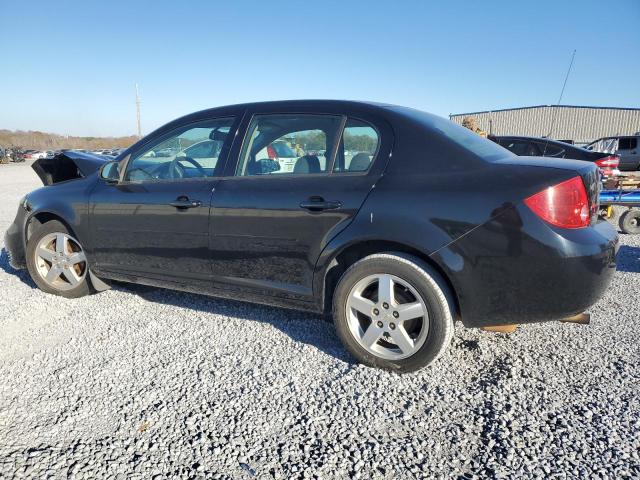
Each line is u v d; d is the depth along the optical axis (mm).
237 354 3098
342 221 2840
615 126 32625
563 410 2418
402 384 2691
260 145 3311
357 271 2830
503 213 2488
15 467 2039
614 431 2236
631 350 3072
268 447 2182
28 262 4312
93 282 4098
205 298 4191
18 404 2535
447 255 2574
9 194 14406
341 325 2926
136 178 3818
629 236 7195
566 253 2408
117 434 2279
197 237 3381
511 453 2102
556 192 2447
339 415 2412
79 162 4625
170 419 2396
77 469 2027
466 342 3209
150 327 3553
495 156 2867
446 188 2645
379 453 2131
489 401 2508
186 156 3604
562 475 1965
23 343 3312
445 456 2104
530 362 2930
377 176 2850
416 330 2834
